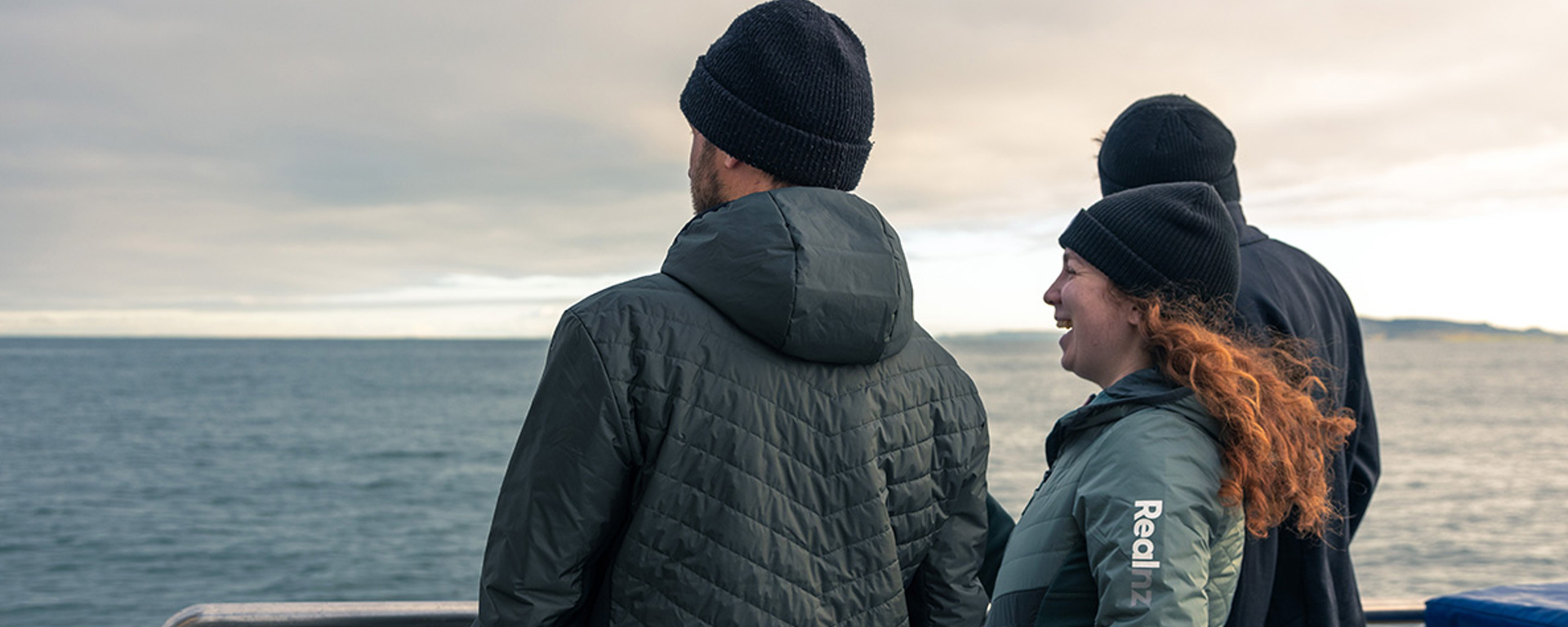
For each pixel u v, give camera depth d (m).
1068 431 1.41
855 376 1.27
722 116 1.30
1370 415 2.08
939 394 1.39
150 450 49.44
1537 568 21.47
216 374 143.25
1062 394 91.75
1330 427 1.40
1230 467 1.26
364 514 30.84
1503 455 46.88
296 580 21.69
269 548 25.28
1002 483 33.31
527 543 1.13
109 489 36.25
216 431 59.97
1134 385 1.35
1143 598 1.18
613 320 1.15
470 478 39.34
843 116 1.30
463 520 29.59
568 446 1.13
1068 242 1.49
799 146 1.28
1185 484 1.22
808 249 1.14
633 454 1.14
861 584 1.24
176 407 79.81
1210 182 2.00
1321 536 1.58
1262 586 1.66
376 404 84.75
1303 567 1.70
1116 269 1.40
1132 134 2.02
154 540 26.39
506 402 88.62
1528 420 68.19
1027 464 38.56
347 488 36.59
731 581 1.14
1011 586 1.37
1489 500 32.25
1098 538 1.25
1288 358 1.55
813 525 1.21
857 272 1.18
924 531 1.36
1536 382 126.88
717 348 1.17
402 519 29.77
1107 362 1.44
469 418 71.00
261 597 20.09
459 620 1.74
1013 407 73.38
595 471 1.12
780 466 1.18
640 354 1.14
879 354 1.25
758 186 1.32
